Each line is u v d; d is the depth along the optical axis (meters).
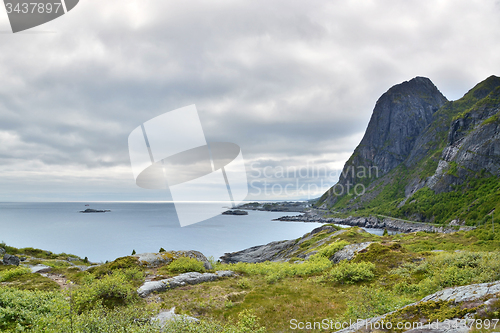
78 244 95.06
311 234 79.69
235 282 21.44
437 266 19.05
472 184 175.75
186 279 20.39
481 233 52.69
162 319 12.89
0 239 109.69
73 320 9.27
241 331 10.30
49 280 21.36
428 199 198.88
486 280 13.59
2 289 13.57
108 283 16.12
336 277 21.62
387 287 18.20
